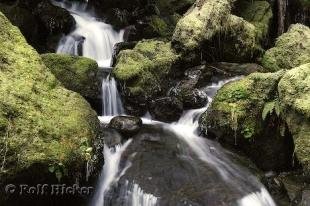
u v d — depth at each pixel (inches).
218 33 355.3
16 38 229.5
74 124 209.8
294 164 269.1
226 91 276.8
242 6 440.8
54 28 375.9
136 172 228.1
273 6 455.5
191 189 218.8
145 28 407.5
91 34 392.5
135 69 309.6
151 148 252.1
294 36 392.5
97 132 225.6
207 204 209.8
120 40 407.5
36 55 232.1
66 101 223.1
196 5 372.8
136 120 275.0
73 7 449.7
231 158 256.7
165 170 231.5
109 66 362.6
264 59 379.2
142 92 304.0
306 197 230.4
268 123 262.1
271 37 448.1
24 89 204.2
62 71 294.2
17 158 176.7
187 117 293.1
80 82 292.8
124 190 218.7
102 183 224.7
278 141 265.1
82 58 305.4
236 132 265.0
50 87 223.8
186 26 344.2
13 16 354.9
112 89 309.4
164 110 293.7
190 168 236.1
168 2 468.1
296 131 243.0
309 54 378.9
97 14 438.3
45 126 195.8
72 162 193.9
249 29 379.6
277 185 249.6
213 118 271.6
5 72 205.3
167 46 349.4
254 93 268.1
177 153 250.2
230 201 213.9
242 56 371.9
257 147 267.9
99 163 218.2
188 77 325.7
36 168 181.3
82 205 215.2
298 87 242.8
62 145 194.7
